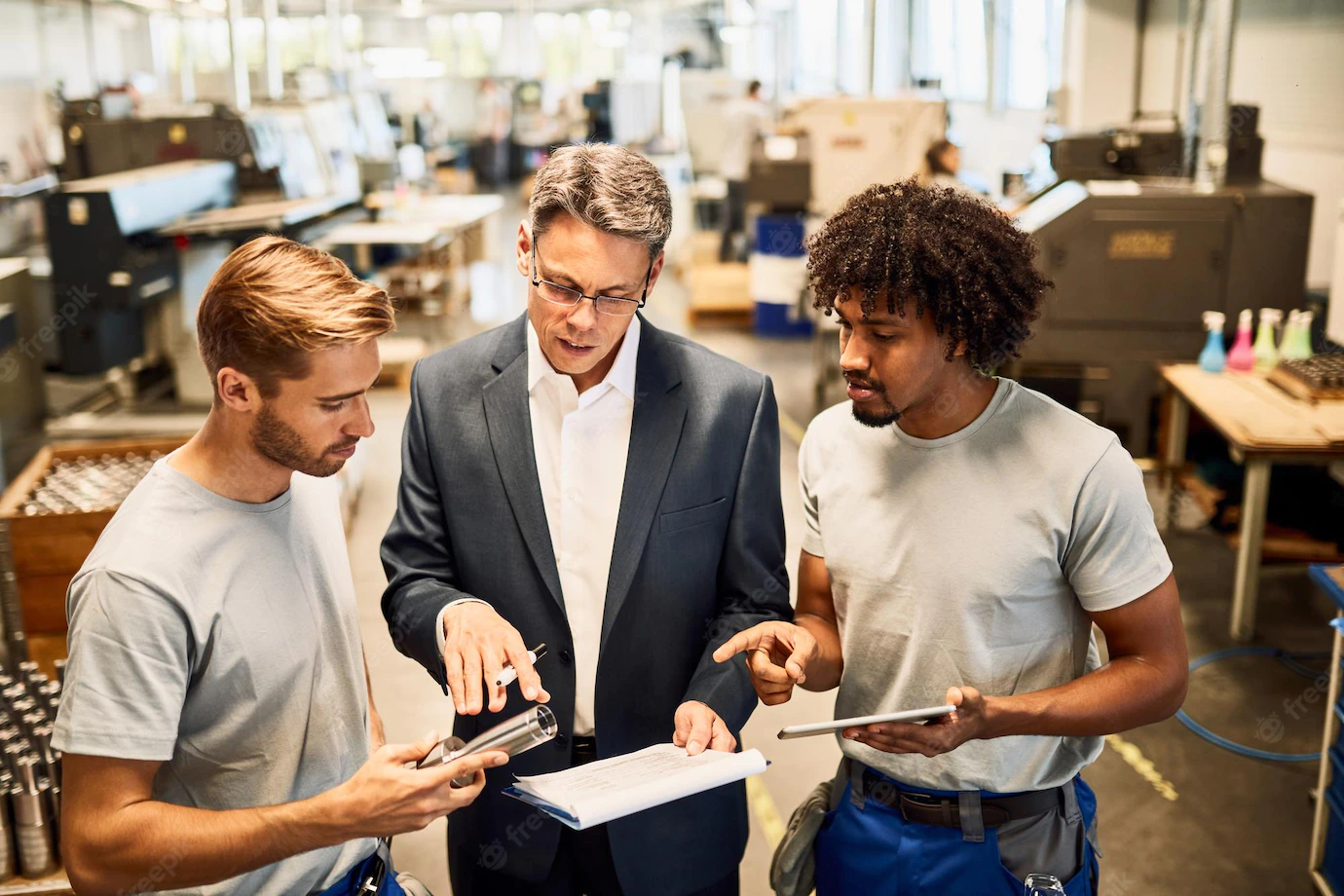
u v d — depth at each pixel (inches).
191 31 683.4
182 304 253.1
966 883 56.9
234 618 48.5
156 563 46.1
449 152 632.4
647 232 53.6
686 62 677.3
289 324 45.0
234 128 263.6
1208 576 174.4
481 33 916.0
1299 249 180.5
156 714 45.6
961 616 55.1
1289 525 184.7
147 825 44.6
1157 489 191.8
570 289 54.1
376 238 282.5
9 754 80.7
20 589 124.3
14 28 456.1
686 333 333.7
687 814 62.4
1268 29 259.1
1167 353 187.0
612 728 61.4
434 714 134.9
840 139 290.4
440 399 62.7
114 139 263.4
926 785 57.2
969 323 51.4
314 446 47.9
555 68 932.0
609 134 667.4
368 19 900.0
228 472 49.1
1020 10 400.5
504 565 61.2
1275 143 257.8
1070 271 183.6
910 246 50.5
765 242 318.3
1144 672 53.4
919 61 487.5
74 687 44.9
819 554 62.9
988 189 323.0
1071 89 349.4
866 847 59.1
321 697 52.8
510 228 543.5
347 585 55.6
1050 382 189.2
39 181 415.5
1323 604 165.6
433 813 44.9
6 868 81.7
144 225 222.7
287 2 722.8
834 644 61.5
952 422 55.1
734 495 62.7
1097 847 61.2
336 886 53.6
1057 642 56.0
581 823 45.4
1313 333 206.5
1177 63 314.2
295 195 278.8
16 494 129.0
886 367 52.4
